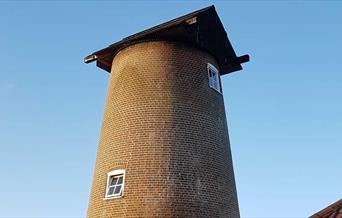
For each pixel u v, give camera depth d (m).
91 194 18.06
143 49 20.00
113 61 21.58
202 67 20.28
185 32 19.53
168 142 17.31
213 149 18.31
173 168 16.77
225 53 22.77
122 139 17.86
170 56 19.61
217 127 19.20
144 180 16.47
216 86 20.92
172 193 16.23
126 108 18.61
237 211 18.39
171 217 15.73
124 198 16.30
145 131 17.62
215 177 17.66
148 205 15.92
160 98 18.39
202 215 16.33
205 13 19.95
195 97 19.00
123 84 19.50
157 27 20.12
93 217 16.98
